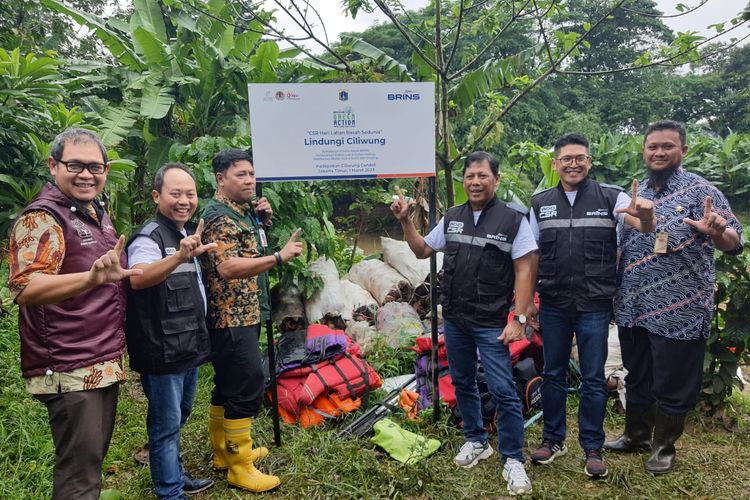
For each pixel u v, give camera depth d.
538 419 3.62
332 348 3.68
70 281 1.77
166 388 2.38
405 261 5.23
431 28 4.91
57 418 1.94
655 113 28.86
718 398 3.55
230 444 2.75
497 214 2.84
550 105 23.58
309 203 5.04
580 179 2.89
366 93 3.20
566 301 2.87
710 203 2.46
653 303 2.89
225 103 7.24
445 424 3.37
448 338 3.01
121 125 5.95
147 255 2.28
